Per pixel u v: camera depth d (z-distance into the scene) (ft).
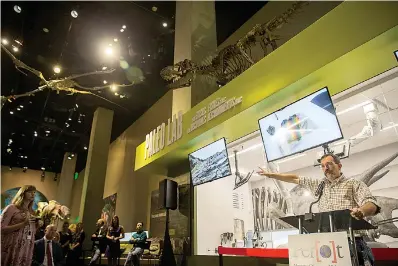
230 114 13.30
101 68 29.17
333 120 9.84
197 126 15.34
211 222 17.63
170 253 14.73
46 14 24.59
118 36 26.96
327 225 6.76
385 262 10.02
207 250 16.98
